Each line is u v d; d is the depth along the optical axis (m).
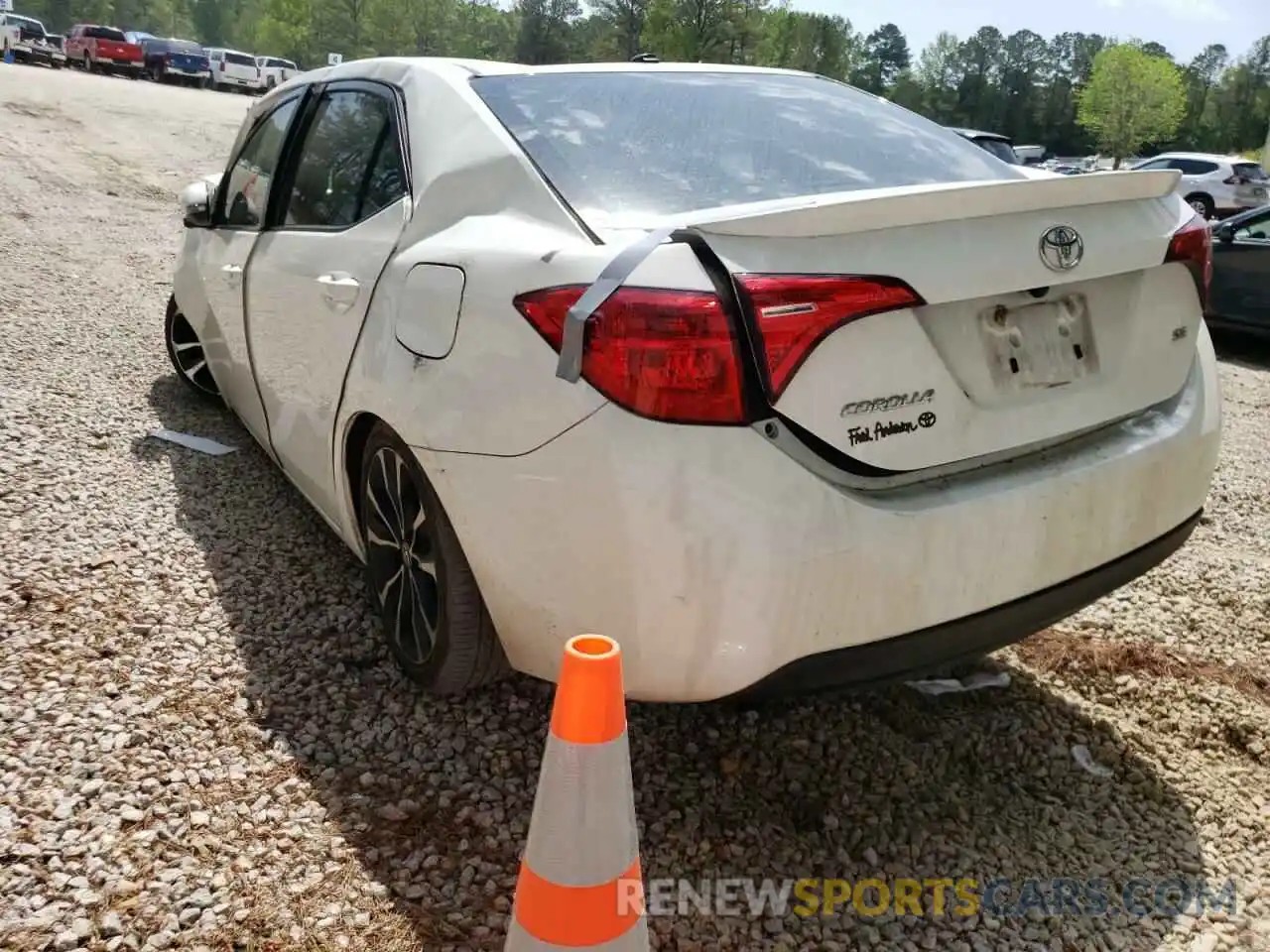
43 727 2.51
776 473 1.91
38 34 38.19
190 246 4.62
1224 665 3.25
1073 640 3.32
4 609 3.02
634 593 1.96
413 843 2.25
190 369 5.06
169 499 3.96
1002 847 2.38
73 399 5.01
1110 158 74.69
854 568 1.97
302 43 82.38
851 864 2.29
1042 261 2.16
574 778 1.58
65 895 2.02
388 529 2.74
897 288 1.98
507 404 2.09
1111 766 2.71
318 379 2.94
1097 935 2.14
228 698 2.71
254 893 2.07
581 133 2.56
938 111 109.06
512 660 2.34
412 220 2.61
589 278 2.00
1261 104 105.12
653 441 1.90
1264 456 5.85
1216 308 9.67
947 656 2.16
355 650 2.99
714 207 2.32
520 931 1.62
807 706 2.84
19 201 10.20
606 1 64.81
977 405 2.15
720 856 2.29
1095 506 2.29
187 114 20.39
